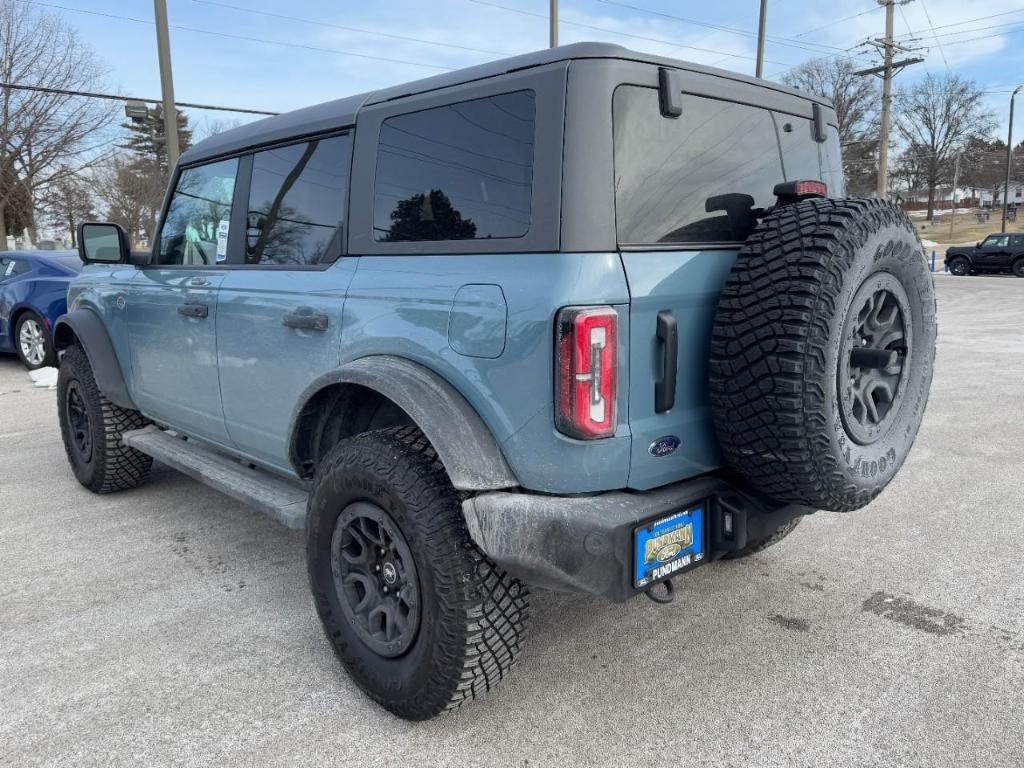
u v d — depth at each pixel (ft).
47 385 28.53
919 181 246.68
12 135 91.97
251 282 10.67
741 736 8.02
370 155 9.12
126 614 10.88
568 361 6.88
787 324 7.00
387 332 8.52
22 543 13.55
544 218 7.18
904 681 8.95
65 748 7.98
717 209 8.39
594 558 7.06
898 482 16.24
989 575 11.75
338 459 8.48
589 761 7.68
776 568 12.17
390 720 8.43
